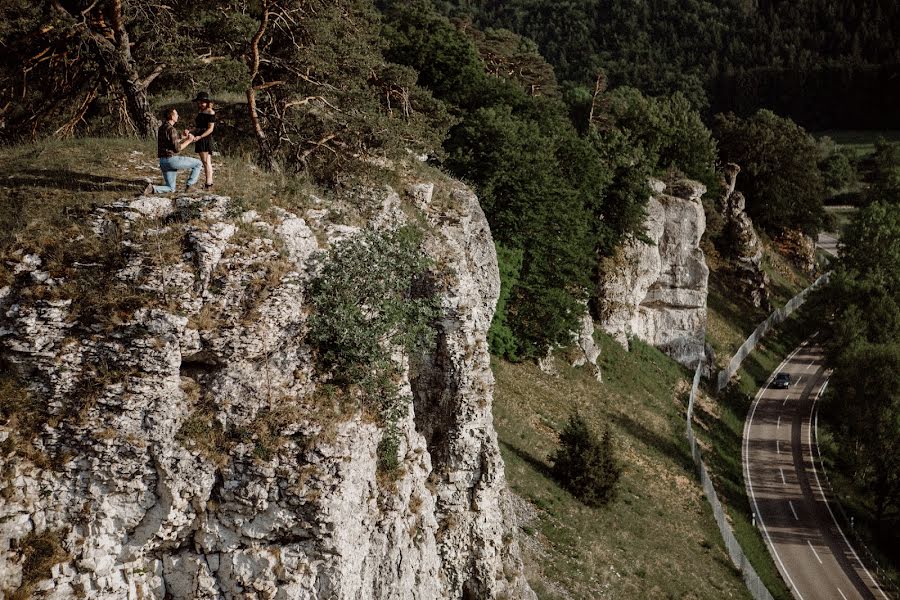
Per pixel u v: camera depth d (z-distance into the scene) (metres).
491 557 25.55
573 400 51.16
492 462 25.41
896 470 55.69
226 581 16.98
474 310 25.52
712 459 58.78
